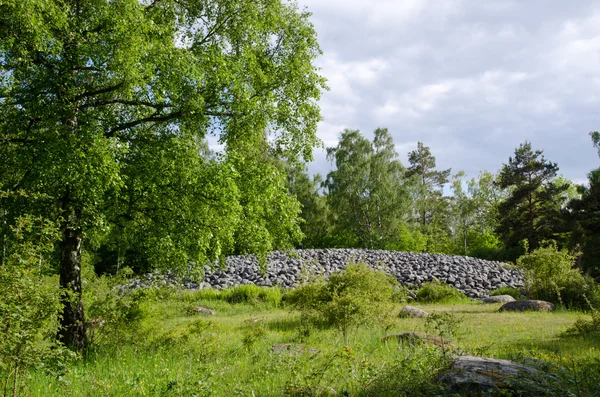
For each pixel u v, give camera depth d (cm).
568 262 1933
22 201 876
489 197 5922
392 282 1742
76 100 927
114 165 822
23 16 749
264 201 1091
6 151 909
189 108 956
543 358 787
